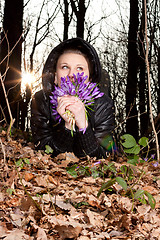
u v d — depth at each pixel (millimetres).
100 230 1956
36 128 3107
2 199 2137
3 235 1720
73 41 2844
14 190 2281
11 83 7516
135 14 11781
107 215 2158
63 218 1990
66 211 2117
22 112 10688
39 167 2783
